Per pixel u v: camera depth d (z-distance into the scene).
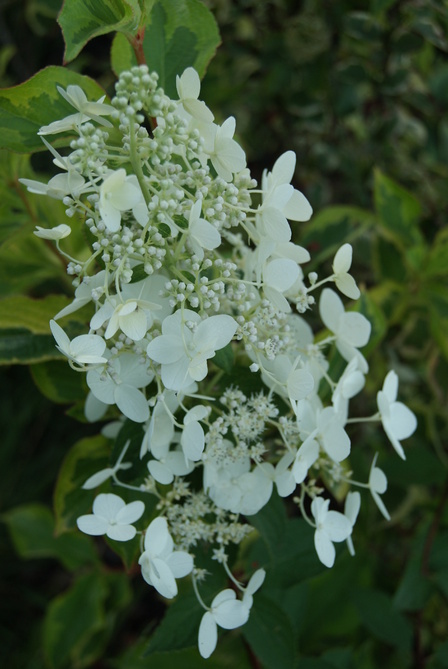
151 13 0.40
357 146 0.78
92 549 0.81
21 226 0.49
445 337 0.60
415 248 0.61
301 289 0.36
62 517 0.46
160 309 0.34
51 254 0.51
